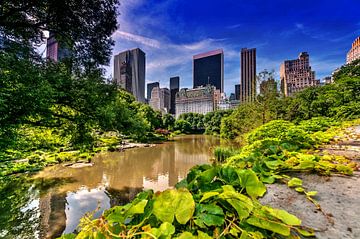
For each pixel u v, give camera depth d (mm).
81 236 620
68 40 6648
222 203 765
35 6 5684
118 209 725
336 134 3682
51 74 5566
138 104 41875
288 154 1698
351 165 1501
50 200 8781
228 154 6645
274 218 702
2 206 7480
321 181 1273
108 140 24250
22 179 10750
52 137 7000
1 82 4242
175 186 1076
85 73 6590
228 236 649
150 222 687
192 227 673
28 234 5996
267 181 1262
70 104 6270
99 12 6625
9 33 5340
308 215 855
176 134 55312
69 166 14922
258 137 4863
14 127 4613
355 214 854
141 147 28453
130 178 12961
